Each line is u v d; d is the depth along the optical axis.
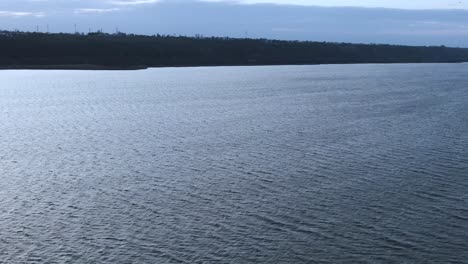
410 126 55.88
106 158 41.91
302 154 42.22
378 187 33.00
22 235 26.09
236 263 23.02
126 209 29.50
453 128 54.44
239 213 28.58
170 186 33.66
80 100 83.75
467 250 24.06
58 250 24.42
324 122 59.34
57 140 49.91
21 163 40.50
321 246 24.48
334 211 28.78
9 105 77.62
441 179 34.72
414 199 30.70
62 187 33.91
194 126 57.09
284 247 24.41
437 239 25.17
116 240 25.41
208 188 33.09
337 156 41.44
